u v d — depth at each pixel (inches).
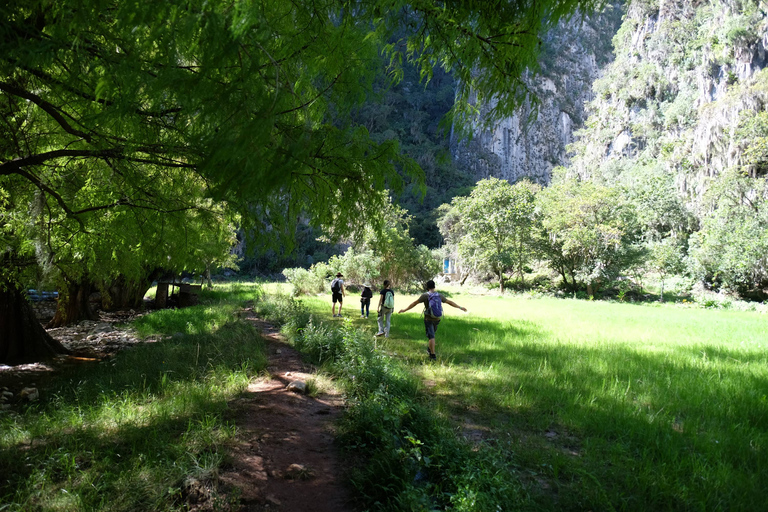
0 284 314.2
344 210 100.2
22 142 158.7
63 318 543.5
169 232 178.5
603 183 2640.3
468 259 1551.4
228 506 112.7
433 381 260.7
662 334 475.2
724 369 285.7
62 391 224.7
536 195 1595.7
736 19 2228.1
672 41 2797.7
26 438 153.8
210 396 201.6
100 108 90.7
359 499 122.1
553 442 174.9
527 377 262.4
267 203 90.4
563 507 125.7
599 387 241.3
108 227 213.3
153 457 133.8
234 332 385.7
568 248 1294.3
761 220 1178.0
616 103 3164.4
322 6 78.9
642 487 134.0
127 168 132.6
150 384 219.6
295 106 86.3
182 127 86.4
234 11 53.2
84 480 117.3
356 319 552.7
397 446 151.9
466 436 177.5
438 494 123.4
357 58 78.9
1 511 103.1
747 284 1200.2
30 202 217.0
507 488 121.0
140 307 765.9
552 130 4463.6
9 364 311.9
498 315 685.3
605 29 5078.7
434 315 310.5
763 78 1608.0
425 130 3941.9
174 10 55.8
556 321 600.1
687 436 174.4
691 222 1653.5
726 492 131.6
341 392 229.1
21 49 64.4
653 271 1336.1
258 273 2377.0
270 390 226.1
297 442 159.9
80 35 67.9
